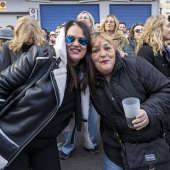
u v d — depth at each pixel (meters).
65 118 1.93
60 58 1.68
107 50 1.76
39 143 1.86
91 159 3.41
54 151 2.04
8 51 3.03
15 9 12.52
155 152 1.74
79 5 12.93
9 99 1.71
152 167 1.72
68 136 3.34
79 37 1.76
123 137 1.83
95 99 1.87
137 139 1.77
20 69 1.68
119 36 4.24
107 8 12.95
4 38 4.18
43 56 1.68
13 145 1.67
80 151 3.63
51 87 1.67
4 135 1.67
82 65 1.87
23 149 1.84
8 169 1.81
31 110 1.65
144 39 2.65
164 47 2.64
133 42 4.27
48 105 1.68
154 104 1.71
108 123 1.85
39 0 12.55
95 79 1.85
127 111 1.62
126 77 1.79
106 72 1.79
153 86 1.78
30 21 3.04
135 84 1.78
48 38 7.53
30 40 3.02
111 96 1.78
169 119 1.83
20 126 1.68
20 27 3.00
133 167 1.71
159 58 2.54
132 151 1.74
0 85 1.69
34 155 1.97
